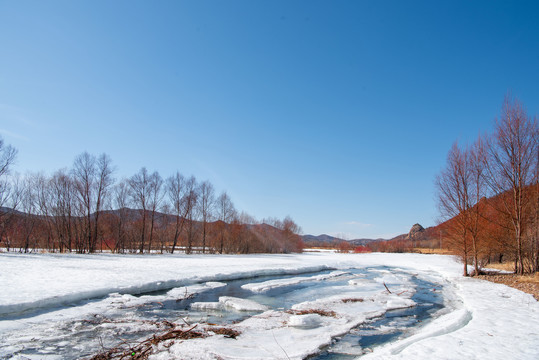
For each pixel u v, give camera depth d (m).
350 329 9.86
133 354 7.16
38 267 20.83
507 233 21.19
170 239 53.22
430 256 51.19
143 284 15.98
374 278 23.52
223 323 10.28
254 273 23.62
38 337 8.41
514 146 19.92
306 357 7.46
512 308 11.37
